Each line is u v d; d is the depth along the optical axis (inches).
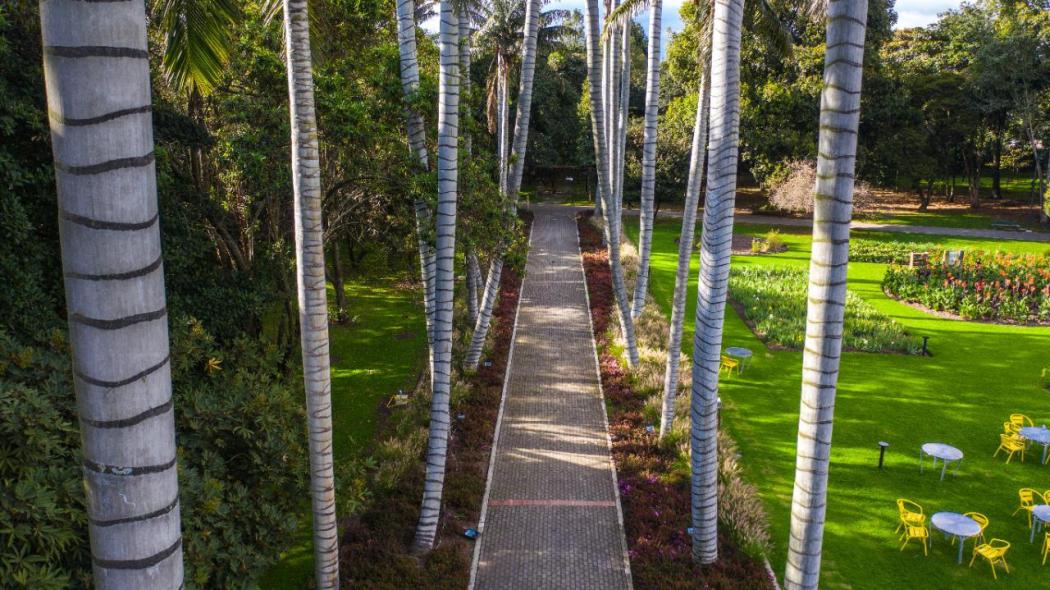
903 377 859.4
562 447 661.9
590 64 778.8
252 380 453.1
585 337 969.5
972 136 2182.6
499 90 1407.5
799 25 1753.2
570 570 484.4
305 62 344.2
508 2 1331.2
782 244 1628.9
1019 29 1898.4
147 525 119.4
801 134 1801.2
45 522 261.9
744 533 511.2
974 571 498.0
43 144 479.8
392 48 629.3
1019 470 638.5
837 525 550.6
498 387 792.9
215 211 634.2
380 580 454.9
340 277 1015.0
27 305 440.8
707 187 418.3
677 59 1861.5
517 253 674.2
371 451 647.8
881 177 1921.8
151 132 113.3
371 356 897.5
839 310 281.1
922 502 585.0
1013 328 1067.3
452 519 538.6
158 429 119.0
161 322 118.0
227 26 383.9
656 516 537.6
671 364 634.8
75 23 100.7
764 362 909.2
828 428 293.0
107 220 107.4
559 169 2440.9
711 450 452.4
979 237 1820.9
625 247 1476.4
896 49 2546.8
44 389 336.5
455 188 479.5
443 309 484.4
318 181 356.2
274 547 391.2
